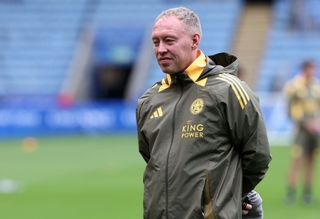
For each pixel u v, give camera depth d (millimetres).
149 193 14375
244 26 95562
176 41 14094
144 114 14945
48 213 34656
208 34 95375
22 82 93812
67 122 83562
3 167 54906
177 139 14148
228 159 14039
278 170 50375
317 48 91625
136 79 89375
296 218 32688
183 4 99188
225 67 14656
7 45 97125
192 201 13820
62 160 58812
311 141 37688
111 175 49000
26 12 100375
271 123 76500
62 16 99312
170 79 14617
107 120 83125
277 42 92625
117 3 99688
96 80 94812
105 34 94062
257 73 89625
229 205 13875
